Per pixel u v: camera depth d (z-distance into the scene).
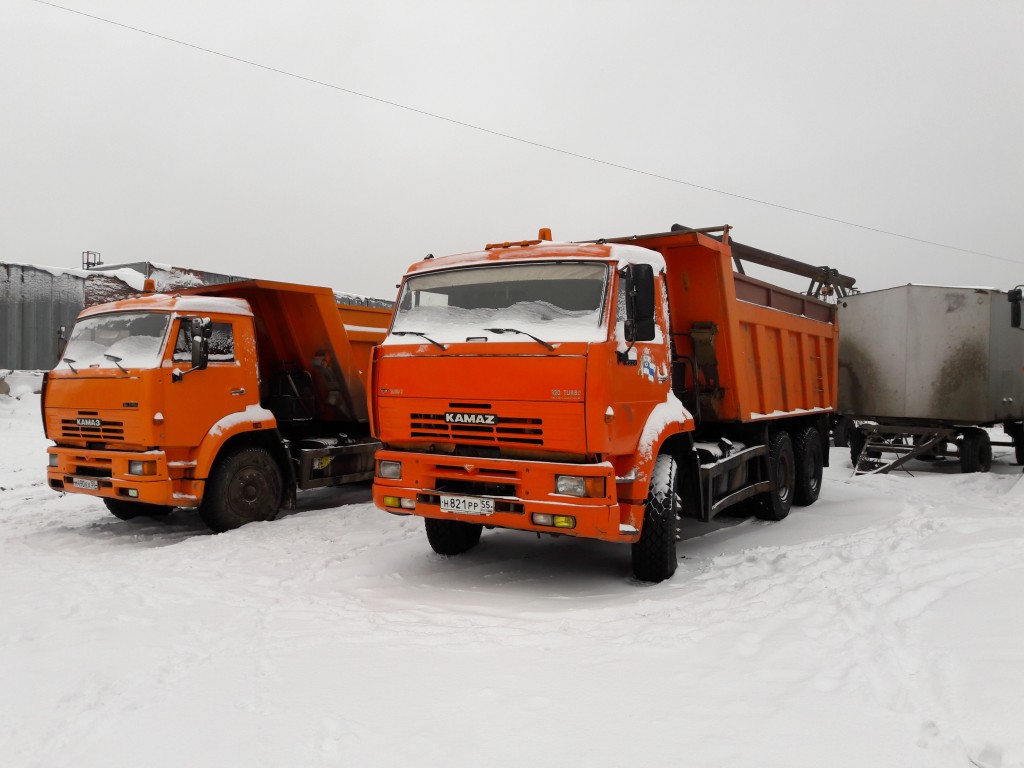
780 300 9.38
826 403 11.00
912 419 13.49
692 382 7.85
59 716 3.63
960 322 12.98
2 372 18.53
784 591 5.46
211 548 7.52
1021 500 9.02
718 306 7.55
